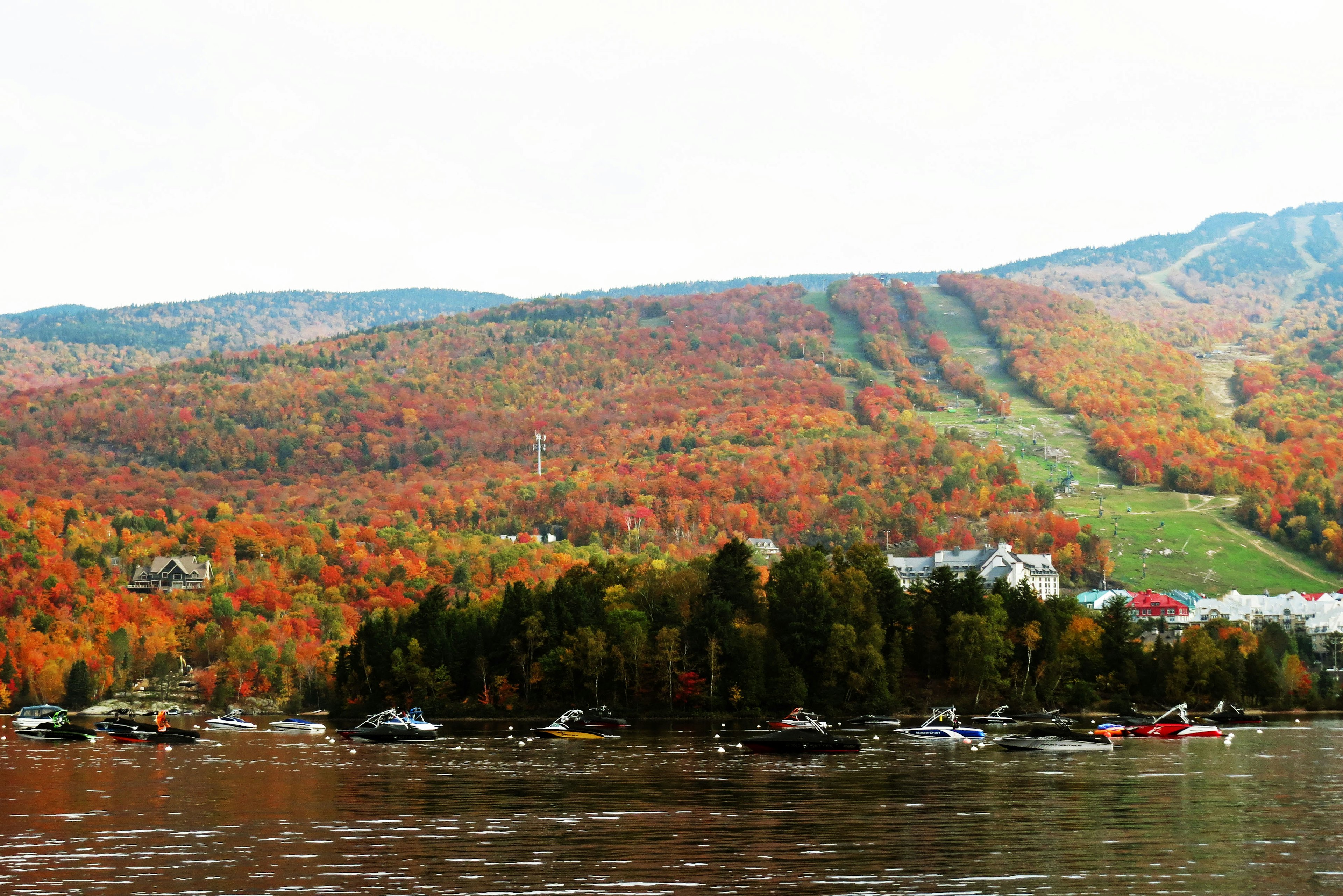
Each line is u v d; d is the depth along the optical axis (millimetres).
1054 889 62344
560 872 65938
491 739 177875
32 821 85062
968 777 116812
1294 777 117250
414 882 63531
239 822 84312
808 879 64125
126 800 98062
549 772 121625
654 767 126750
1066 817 87000
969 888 62531
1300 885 63750
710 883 63156
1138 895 61344
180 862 68875
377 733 173875
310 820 84875
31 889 62125
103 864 68438
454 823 83375
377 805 93688
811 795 100500
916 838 76938
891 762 135500
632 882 63438
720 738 176000
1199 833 79562
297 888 62312
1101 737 157125
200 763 135750
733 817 86500
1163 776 117812
